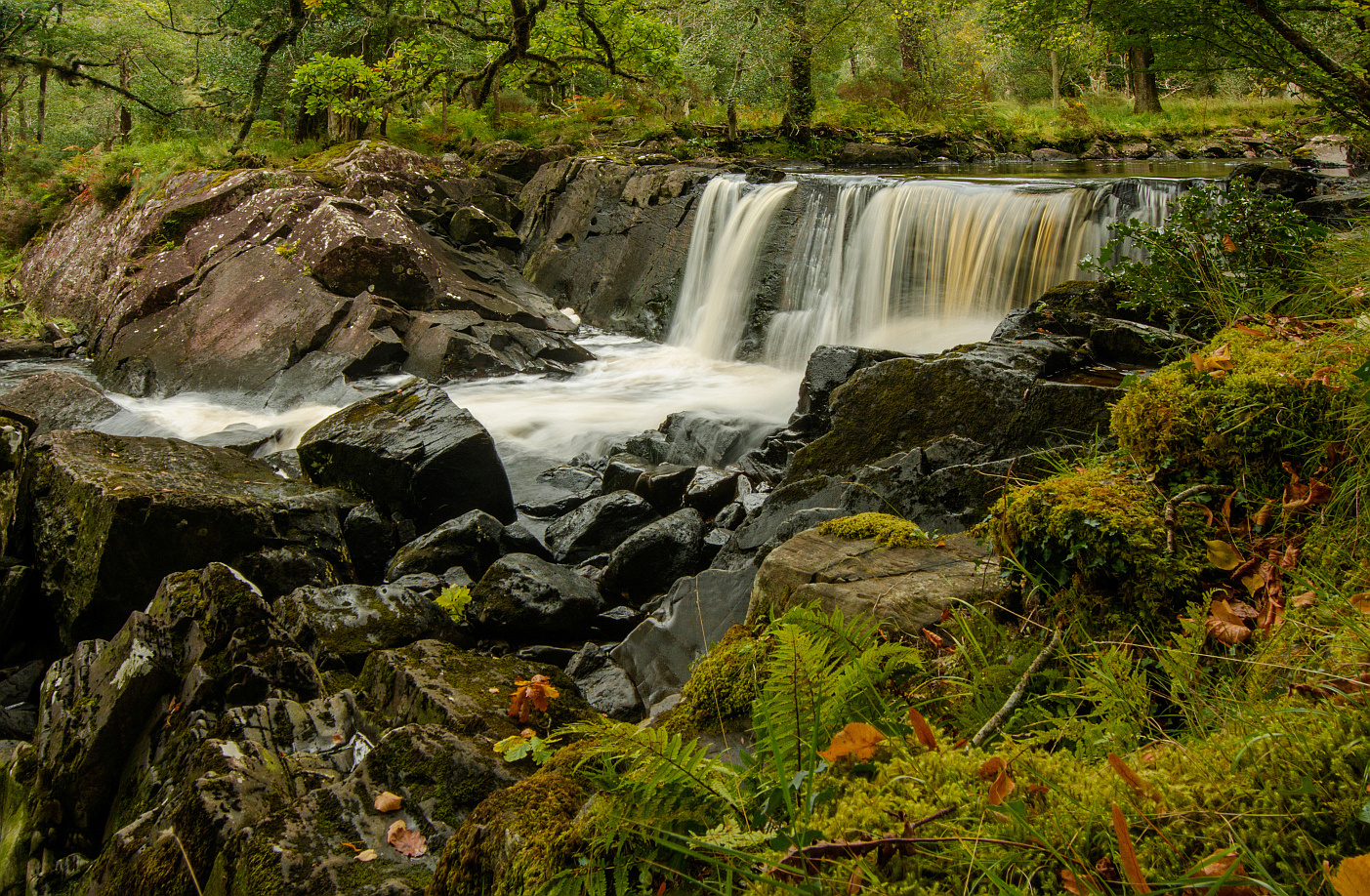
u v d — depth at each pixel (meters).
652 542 5.57
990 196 10.01
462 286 13.21
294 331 11.90
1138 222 5.66
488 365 11.59
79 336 14.66
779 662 1.78
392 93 17.44
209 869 2.52
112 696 3.64
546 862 1.73
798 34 18.00
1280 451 2.56
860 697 1.98
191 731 3.33
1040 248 9.54
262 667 3.71
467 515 6.18
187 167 16.38
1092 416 4.29
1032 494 2.55
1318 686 1.67
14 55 21.97
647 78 19.66
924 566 2.91
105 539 5.18
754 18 17.83
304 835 2.43
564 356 12.25
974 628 2.45
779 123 19.12
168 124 21.27
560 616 4.98
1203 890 1.28
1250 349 3.04
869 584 2.78
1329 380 2.57
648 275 13.78
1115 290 5.93
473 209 15.23
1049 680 2.17
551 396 10.64
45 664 5.39
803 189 12.04
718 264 12.86
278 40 18.38
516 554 5.36
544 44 19.30
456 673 3.45
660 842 1.54
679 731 2.53
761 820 1.60
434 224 15.16
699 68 18.95
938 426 4.73
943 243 10.41
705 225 13.23
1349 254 4.66
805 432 6.97
